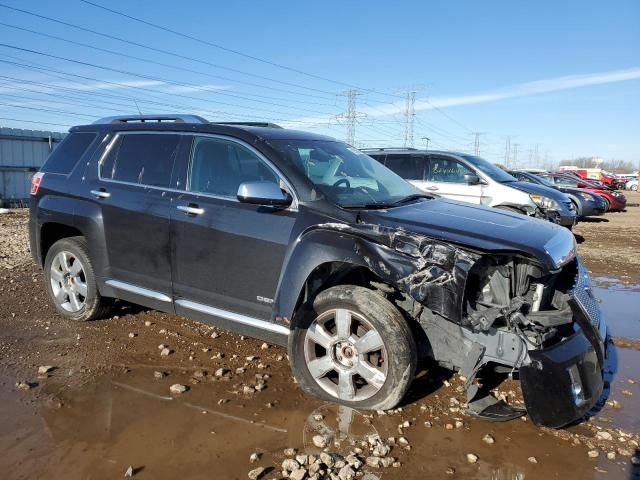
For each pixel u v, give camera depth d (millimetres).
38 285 6504
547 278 3416
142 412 3434
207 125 4367
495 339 3207
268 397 3664
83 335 4785
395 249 3258
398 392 3316
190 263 4141
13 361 4203
